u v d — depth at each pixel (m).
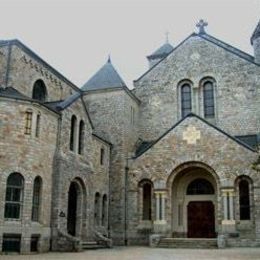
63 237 24.84
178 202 34.50
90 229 29.62
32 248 23.61
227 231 30.31
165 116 39.31
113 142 36.19
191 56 39.91
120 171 35.03
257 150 30.48
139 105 40.41
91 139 31.45
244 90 37.38
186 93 39.69
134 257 20.69
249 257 20.70
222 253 23.64
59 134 26.80
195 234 33.75
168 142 33.62
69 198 29.81
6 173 22.83
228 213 30.64
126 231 33.59
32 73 31.73
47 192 25.19
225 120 37.34
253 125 36.34
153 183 33.28
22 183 23.50
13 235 22.55
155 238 30.59
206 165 32.19
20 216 23.03
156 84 40.38
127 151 36.44
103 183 33.53
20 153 23.56
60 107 27.31
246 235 30.22
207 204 34.12
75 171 28.11
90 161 30.78
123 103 37.03
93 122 37.41
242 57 38.09
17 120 23.86
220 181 31.41
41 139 24.98
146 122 39.78
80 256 21.14
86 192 29.45
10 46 29.52
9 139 23.36
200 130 32.84
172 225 33.59
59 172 25.97
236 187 31.22
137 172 34.16
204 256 21.42
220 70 38.59
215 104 38.09
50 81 34.41
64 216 26.05
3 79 28.80
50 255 21.72
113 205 34.41
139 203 33.84
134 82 41.16
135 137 38.84
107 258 19.94
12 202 22.98
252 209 30.39
